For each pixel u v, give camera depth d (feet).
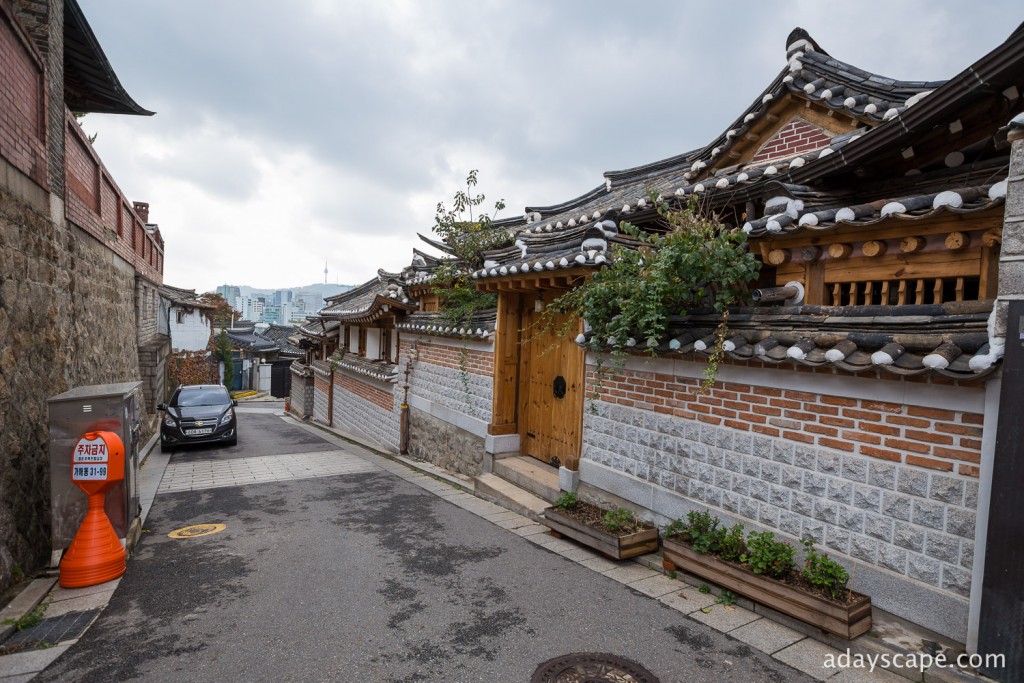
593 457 20.25
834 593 12.16
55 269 22.13
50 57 21.84
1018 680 9.71
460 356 30.48
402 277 40.45
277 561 17.61
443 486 27.61
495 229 34.19
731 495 15.25
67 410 16.37
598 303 18.10
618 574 16.38
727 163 23.98
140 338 50.62
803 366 13.46
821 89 19.53
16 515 16.11
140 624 13.53
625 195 32.14
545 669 11.67
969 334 10.46
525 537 19.75
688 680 11.27
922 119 12.57
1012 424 9.72
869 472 12.23
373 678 11.34
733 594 14.51
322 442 45.70
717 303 14.99
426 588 15.57
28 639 12.80
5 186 17.28
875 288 13.75
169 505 24.31
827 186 15.75
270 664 11.83
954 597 10.85
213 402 44.24
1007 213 9.81
